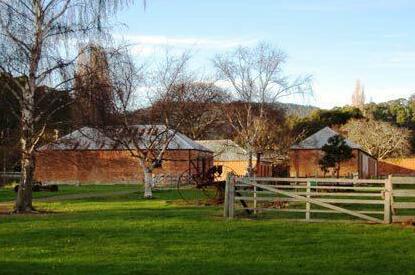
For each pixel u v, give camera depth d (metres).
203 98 45.28
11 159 34.53
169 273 11.88
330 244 15.74
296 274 11.89
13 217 23.69
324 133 74.00
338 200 20.98
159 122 44.22
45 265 12.73
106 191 48.06
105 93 27.00
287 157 68.44
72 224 20.27
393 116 124.25
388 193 20.48
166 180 61.53
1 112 27.66
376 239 16.64
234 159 75.00
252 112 59.00
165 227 19.23
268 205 27.14
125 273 11.85
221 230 18.45
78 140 32.53
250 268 12.45
